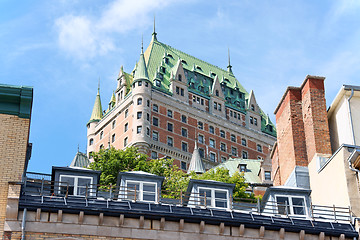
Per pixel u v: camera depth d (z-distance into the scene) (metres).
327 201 36.44
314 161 39.53
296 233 30.47
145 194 30.92
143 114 126.44
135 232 28.55
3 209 27.81
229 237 29.55
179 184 77.94
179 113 134.38
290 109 42.84
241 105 150.62
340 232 30.81
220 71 156.25
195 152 116.50
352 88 38.69
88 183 31.12
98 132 137.62
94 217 28.41
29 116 29.97
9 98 30.02
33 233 27.53
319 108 41.31
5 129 29.48
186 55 152.38
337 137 39.94
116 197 32.41
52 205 28.14
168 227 29.02
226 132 141.62
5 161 28.89
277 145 48.38
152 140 125.94
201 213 30.05
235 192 75.50
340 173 35.06
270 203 33.09
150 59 143.00
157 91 132.25
